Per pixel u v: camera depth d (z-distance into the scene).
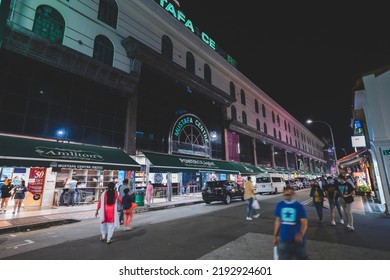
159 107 19.16
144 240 6.29
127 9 17.56
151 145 17.89
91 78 14.16
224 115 27.06
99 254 5.20
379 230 7.11
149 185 14.36
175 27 21.05
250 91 35.00
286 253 3.31
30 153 9.93
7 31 10.61
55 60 12.41
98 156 12.68
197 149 22.41
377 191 14.34
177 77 20.53
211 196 15.23
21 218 9.55
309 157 61.38
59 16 13.22
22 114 11.23
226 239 6.23
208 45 26.98
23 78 11.50
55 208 12.42
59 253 5.36
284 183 25.33
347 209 7.27
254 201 9.08
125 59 16.61
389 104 11.13
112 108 15.60
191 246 5.64
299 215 3.38
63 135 12.69
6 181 11.20
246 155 31.08
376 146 10.83
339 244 5.63
